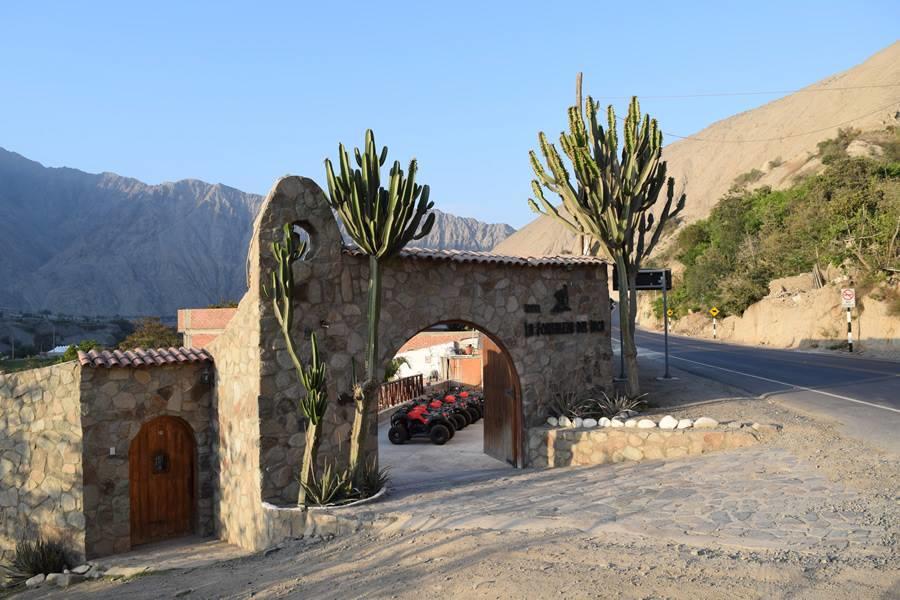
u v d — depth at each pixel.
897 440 11.84
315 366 10.97
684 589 6.05
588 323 15.85
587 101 16.08
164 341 43.53
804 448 11.62
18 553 13.05
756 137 148.25
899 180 43.94
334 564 8.52
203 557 11.70
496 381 16.00
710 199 136.12
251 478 11.88
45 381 13.12
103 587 10.63
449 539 8.59
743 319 48.16
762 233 54.66
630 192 15.81
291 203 11.88
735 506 8.80
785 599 5.72
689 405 16.23
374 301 11.30
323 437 12.04
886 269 33.47
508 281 14.43
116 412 12.83
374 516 10.25
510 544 8.01
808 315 38.62
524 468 14.29
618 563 6.95
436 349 35.16
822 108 133.50
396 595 6.78
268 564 9.53
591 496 10.21
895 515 7.88
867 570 6.27
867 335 33.56
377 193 10.91
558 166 16.25
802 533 7.53
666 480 10.70
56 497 12.81
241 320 12.38
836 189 46.19
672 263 78.00
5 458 13.80
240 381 12.39
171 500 13.62
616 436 13.33
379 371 12.55
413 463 15.90
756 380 21.38
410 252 12.95
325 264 12.20
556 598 6.13
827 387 19.19
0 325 114.69
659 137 15.72
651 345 40.69
